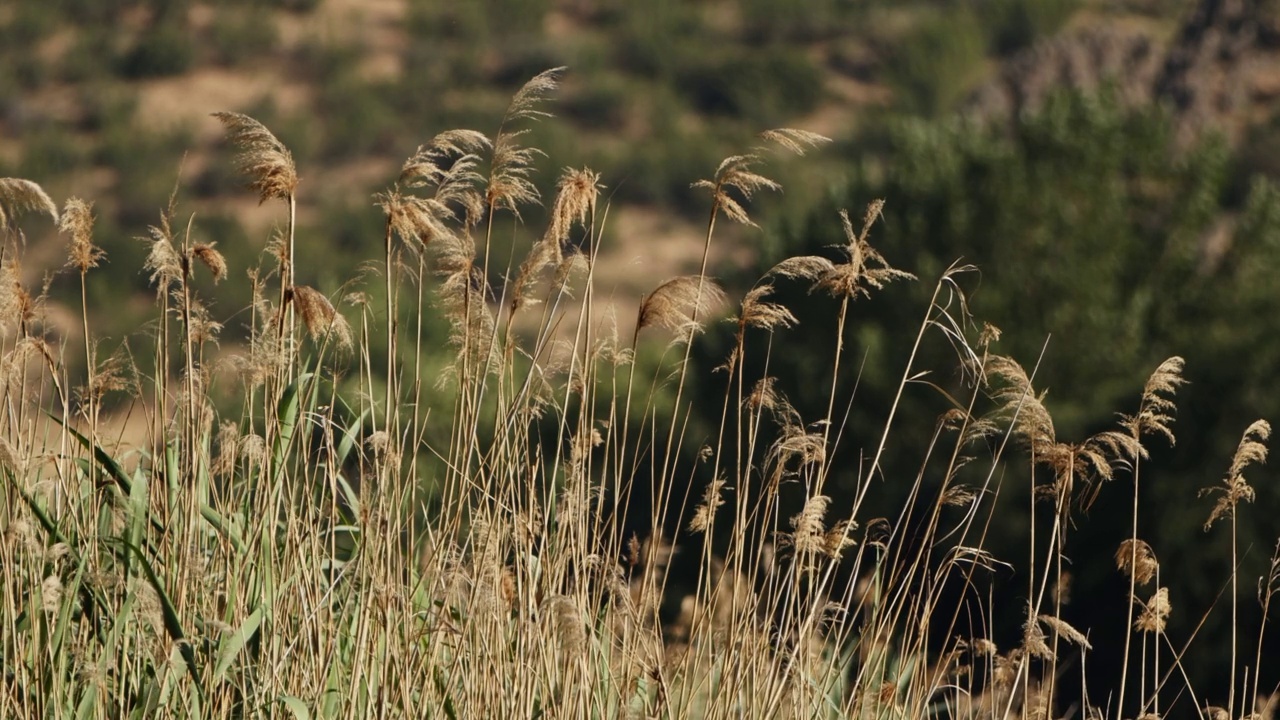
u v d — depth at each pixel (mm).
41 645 7805
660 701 8312
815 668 9352
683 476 28609
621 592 8664
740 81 130000
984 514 31672
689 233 105938
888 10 140875
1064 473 9109
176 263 7988
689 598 9867
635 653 8617
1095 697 28797
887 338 37375
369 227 96250
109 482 8391
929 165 43438
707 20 144625
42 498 8336
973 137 45125
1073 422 37156
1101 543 31031
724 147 117625
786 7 140750
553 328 8445
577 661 7906
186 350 8133
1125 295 40688
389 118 122562
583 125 125750
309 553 8586
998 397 9422
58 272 8336
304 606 8008
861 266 8617
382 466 8125
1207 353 36656
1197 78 89375
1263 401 34031
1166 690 28453
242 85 129250
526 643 8148
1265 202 41219
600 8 146875
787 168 107250
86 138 120312
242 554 8320
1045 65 93562
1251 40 91688
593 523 9266
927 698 9461
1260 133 78500
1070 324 38344
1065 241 40000
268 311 8242
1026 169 41781
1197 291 39844
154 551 8281
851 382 35875
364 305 9055
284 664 7852
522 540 8523
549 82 8156
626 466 25812
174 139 117500
